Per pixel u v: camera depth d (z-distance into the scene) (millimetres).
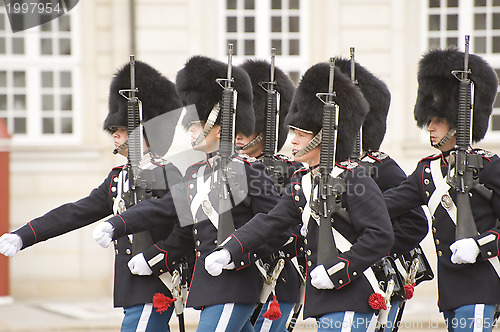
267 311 18391
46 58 40688
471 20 40406
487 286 17797
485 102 19297
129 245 19172
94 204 19484
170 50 39750
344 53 39969
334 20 40000
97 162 40062
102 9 40031
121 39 39500
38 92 40781
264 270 18438
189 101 18859
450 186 18109
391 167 21062
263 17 40500
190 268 19891
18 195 39562
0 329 31250
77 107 40594
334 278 16578
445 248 18234
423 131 39406
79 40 40219
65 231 19328
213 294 17828
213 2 40031
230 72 18344
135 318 19094
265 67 22578
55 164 39812
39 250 39656
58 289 39750
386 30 39875
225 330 17828
